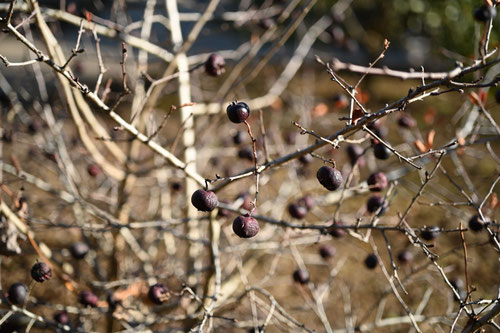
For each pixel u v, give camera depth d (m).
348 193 0.37
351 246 0.56
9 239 0.29
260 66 0.39
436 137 0.60
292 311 0.46
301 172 0.42
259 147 0.36
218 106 0.39
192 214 0.39
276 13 0.42
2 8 0.31
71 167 0.43
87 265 0.49
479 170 0.66
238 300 0.36
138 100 0.42
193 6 0.47
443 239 0.54
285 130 0.66
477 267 0.49
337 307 0.47
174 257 0.46
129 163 0.39
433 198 0.54
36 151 0.45
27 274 0.45
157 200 0.53
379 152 0.28
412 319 0.27
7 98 0.43
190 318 0.34
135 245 0.42
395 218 0.43
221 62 0.29
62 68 0.24
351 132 0.26
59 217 0.53
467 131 0.35
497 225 0.27
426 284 0.49
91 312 0.33
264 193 0.57
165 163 0.39
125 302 0.37
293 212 0.32
